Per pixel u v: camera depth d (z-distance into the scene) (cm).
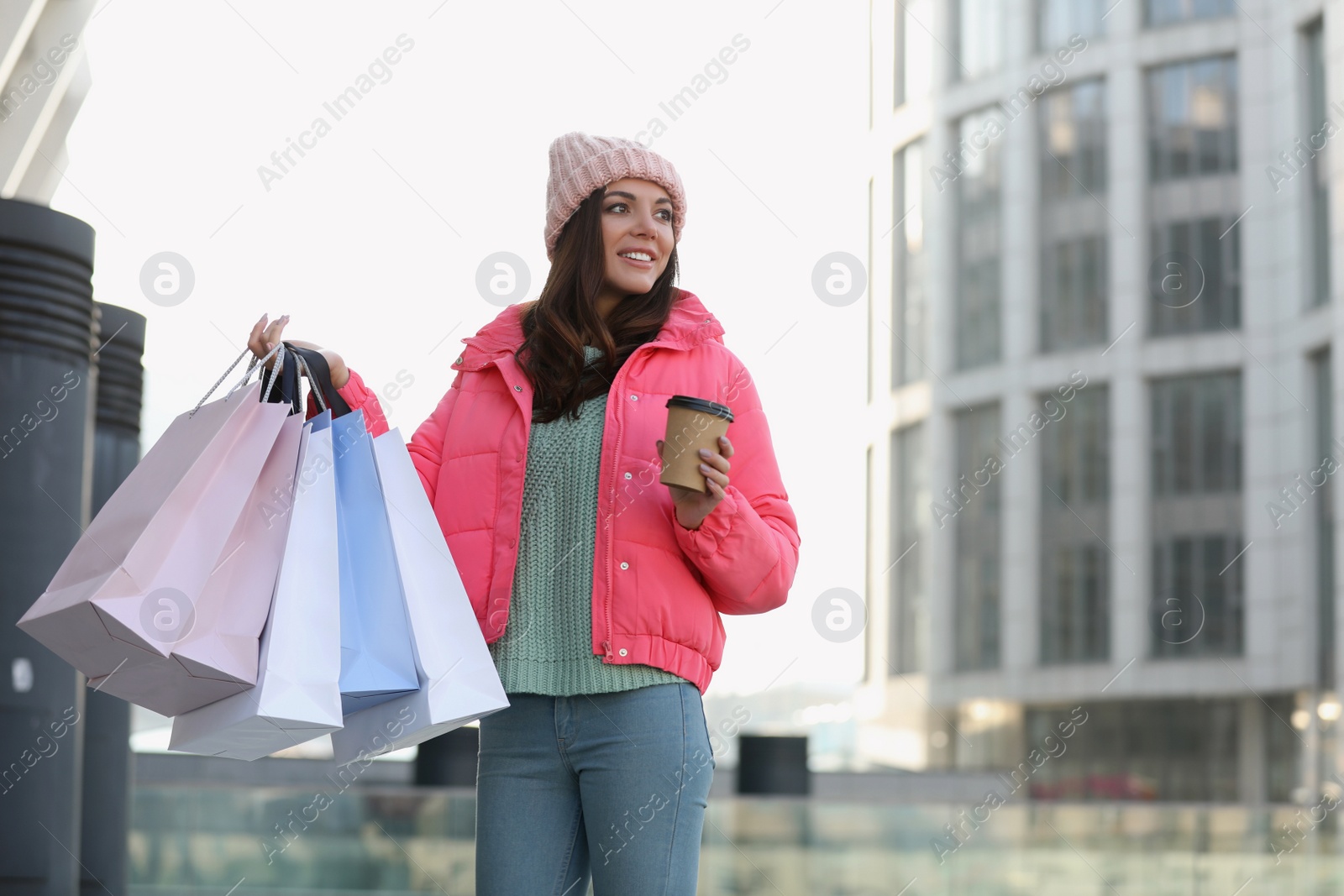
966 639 10662
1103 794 9819
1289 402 9700
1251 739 9456
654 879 525
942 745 10556
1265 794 9269
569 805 549
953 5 11550
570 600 545
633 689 535
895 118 11850
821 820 1551
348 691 514
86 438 1097
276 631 498
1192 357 10144
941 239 11356
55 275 1076
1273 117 10038
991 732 10369
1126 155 10581
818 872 1541
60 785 1035
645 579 539
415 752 1923
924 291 11431
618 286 583
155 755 2234
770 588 548
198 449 501
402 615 528
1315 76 9744
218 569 499
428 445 607
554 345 566
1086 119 10819
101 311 1361
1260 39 10144
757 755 2155
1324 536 9425
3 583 1025
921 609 10925
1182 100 10475
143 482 510
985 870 1575
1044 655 10281
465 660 526
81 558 496
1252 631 9562
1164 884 1608
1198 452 10056
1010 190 11012
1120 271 10475
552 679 541
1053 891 1598
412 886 1503
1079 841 1616
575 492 556
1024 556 10469
